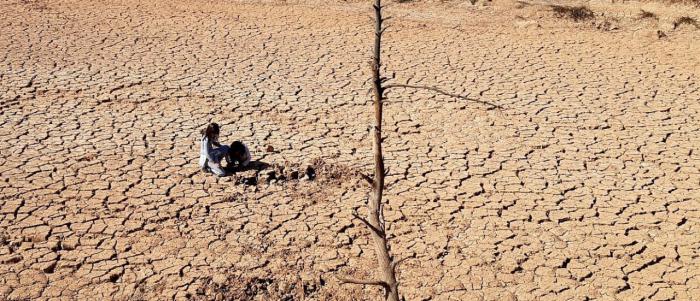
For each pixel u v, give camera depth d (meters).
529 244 9.89
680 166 11.87
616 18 18.91
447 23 18.52
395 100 14.05
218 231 10.02
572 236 10.07
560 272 9.36
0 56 15.52
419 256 9.60
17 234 9.78
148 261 9.38
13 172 11.24
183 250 9.61
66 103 13.56
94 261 9.34
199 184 11.11
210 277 9.13
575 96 14.34
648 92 14.57
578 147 12.43
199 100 13.87
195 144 12.27
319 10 19.25
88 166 11.50
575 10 19.20
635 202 10.86
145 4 19.30
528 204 10.79
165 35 17.14
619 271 9.38
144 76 14.82
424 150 12.26
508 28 18.20
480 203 10.79
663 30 18.08
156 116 13.19
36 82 14.35
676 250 9.78
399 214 10.45
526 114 13.56
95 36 16.92
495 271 9.36
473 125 13.15
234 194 10.88
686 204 10.81
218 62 15.68
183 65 15.45
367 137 12.66
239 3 19.62
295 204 10.67
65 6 18.91
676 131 13.02
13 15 18.03
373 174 11.47
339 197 10.87
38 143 12.13
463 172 11.61
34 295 8.73
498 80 15.04
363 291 8.95
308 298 8.83
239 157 11.46
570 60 16.17
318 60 15.95
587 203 10.82
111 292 8.82
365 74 15.25
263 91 14.33
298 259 9.51
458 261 9.52
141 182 11.11
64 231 9.88
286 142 12.41
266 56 16.09
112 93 14.02
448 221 10.35
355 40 17.19
